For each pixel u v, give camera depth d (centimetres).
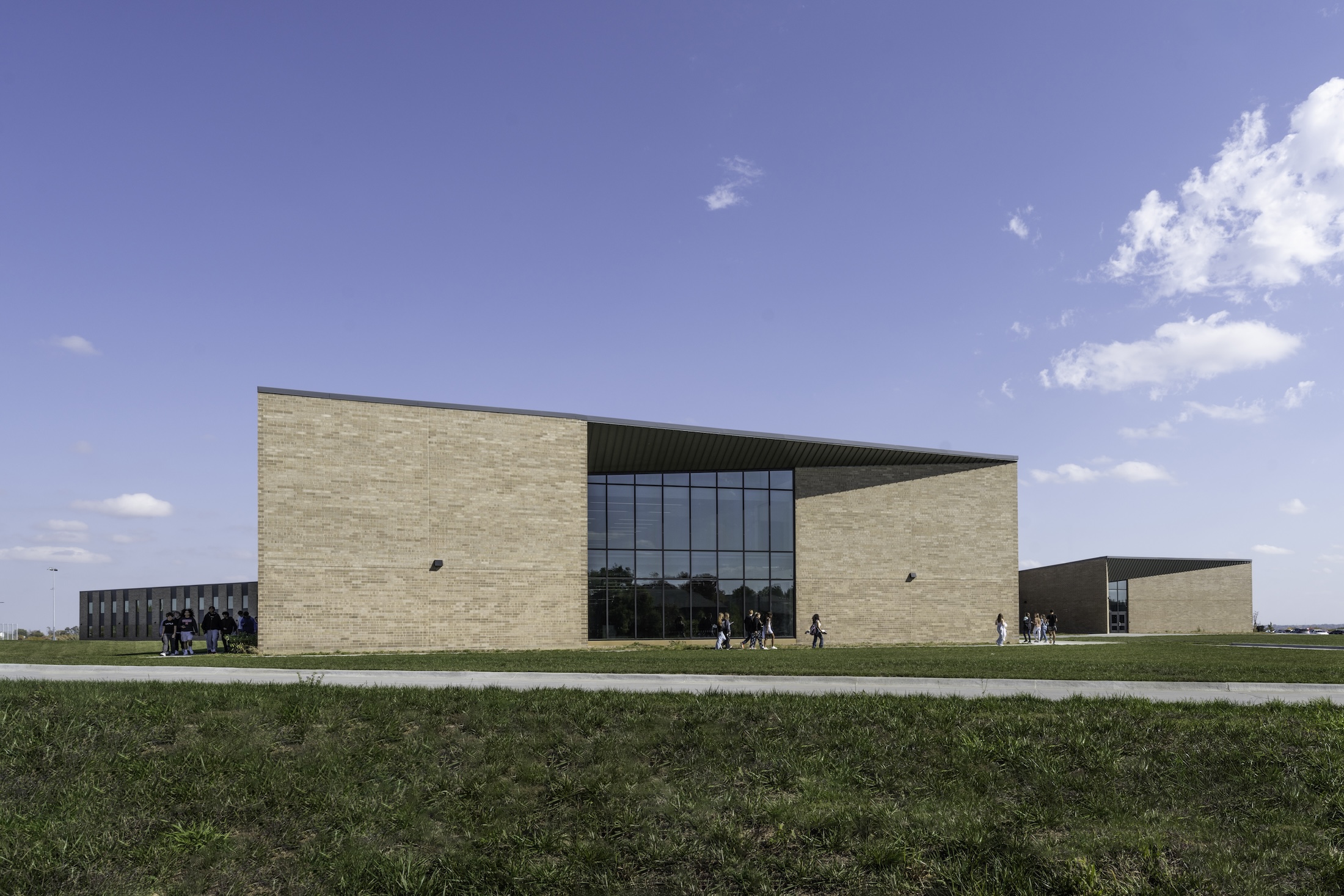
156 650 3206
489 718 1063
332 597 2819
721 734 1005
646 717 1069
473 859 733
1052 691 1398
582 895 686
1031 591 7969
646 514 3650
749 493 3753
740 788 867
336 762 923
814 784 865
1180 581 6850
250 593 5738
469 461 3042
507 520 3075
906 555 3812
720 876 705
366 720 1068
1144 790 839
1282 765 878
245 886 707
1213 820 767
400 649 2886
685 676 1605
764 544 3734
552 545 3134
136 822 797
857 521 3794
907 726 1034
